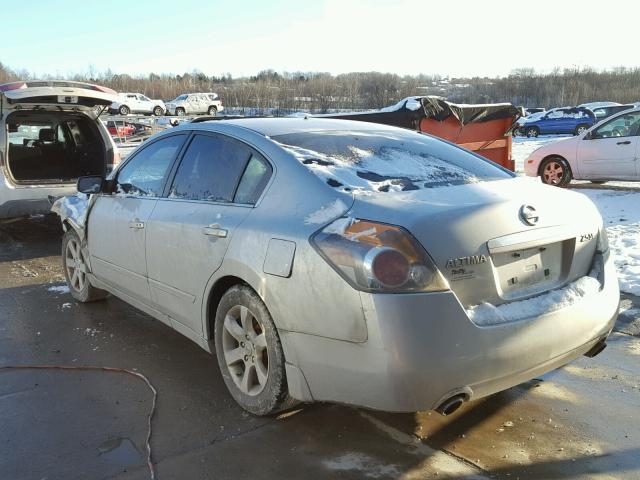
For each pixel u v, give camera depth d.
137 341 4.41
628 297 5.19
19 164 8.40
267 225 2.99
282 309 2.83
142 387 3.64
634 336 4.39
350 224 2.64
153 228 3.87
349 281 2.54
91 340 4.44
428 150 3.76
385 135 3.87
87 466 2.81
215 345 3.47
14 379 3.77
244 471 2.76
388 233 2.53
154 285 3.96
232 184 3.41
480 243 2.65
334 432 3.09
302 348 2.78
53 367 3.94
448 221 2.61
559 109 34.19
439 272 2.52
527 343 2.67
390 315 2.44
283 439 3.03
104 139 8.45
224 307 3.30
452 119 9.32
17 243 8.02
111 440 3.04
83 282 5.23
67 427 3.17
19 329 4.68
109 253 4.54
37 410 3.36
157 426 3.17
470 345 2.53
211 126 3.80
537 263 2.89
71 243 5.34
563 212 3.03
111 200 4.55
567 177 11.96
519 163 17.62
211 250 3.31
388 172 3.23
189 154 3.88
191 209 3.59
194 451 2.93
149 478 2.71
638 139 10.88
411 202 2.75
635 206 9.56
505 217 2.77
